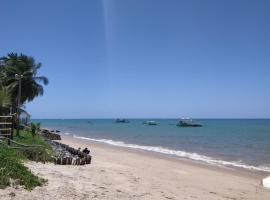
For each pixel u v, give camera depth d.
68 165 17.91
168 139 66.75
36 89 55.00
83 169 17.03
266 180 20.02
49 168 15.38
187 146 50.28
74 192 11.13
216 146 51.00
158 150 42.06
